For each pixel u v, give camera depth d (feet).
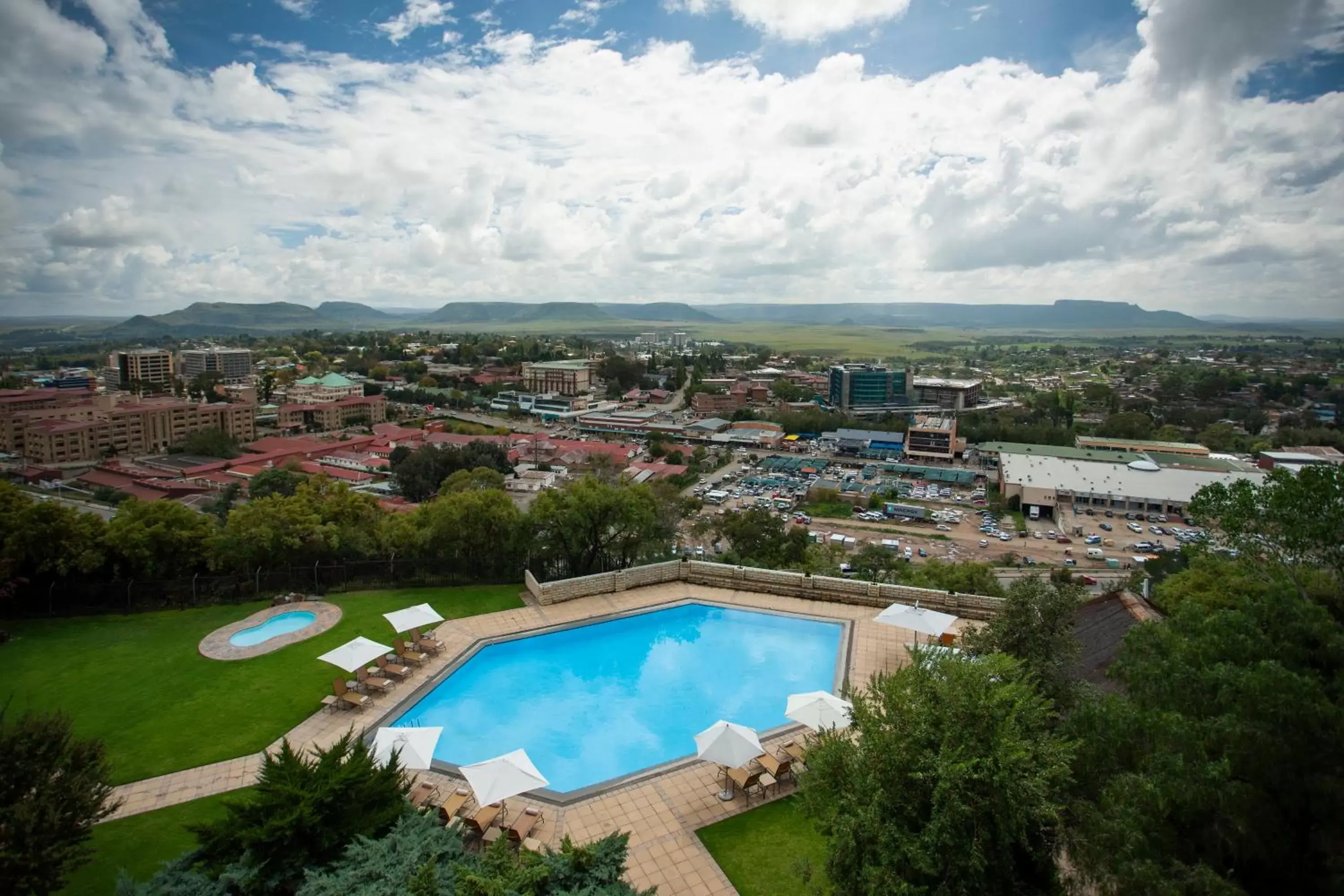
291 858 60.80
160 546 148.15
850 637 132.16
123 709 103.55
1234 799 51.26
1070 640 91.97
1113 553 349.00
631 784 89.76
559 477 467.11
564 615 140.46
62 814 61.16
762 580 153.48
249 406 611.47
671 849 76.79
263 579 149.89
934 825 53.72
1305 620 60.59
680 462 542.98
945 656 67.62
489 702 115.03
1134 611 119.96
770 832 79.82
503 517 161.89
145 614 139.03
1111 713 62.44
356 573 156.56
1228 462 490.49
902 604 140.77
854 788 60.95
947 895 52.37
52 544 137.39
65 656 120.06
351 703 104.58
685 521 366.84
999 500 448.65
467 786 87.61
